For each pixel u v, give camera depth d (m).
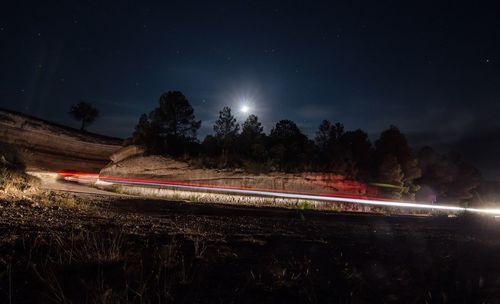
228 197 21.41
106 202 11.12
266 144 28.81
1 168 11.63
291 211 14.98
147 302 2.97
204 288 3.45
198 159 25.16
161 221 7.79
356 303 3.38
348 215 15.48
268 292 3.49
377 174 31.66
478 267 5.38
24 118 38.53
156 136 26.98
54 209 7.93
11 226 5.29
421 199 39.38
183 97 27.81
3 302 2.77
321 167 28.47
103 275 3.52
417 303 3.59
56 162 34.62
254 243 5.80
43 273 3.43
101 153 41.22
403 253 6.14
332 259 5.15
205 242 5.37
